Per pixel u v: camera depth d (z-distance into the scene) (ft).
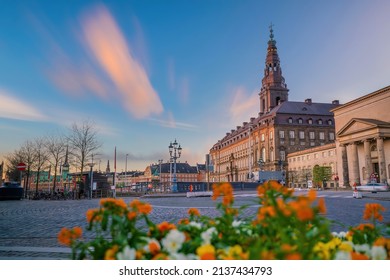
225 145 469.16
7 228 37.29
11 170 213.05
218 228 9.62
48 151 167.53
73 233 9.66
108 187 186.09
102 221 9.23
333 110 238.07
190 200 103.45
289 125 319.06
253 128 367.04
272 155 320.70
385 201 84.74
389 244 8.77
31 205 87.86
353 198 99.19
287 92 377.71
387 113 190.29
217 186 10.69
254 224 9.61
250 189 220.02
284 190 9.69
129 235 11.43
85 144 155.84
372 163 201.87
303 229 8.02
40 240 28.73
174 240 8.32
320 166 240.73
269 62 386.11
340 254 7.42
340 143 212.64
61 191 152.66
